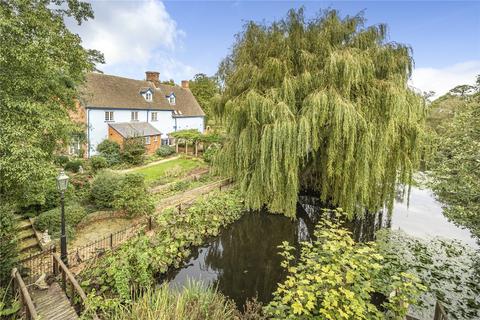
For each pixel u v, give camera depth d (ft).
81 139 33.86
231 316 14.65
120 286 17.83
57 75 21.20
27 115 17.88
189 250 26.78
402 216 38.06
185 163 65.98
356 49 28.63
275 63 30.35
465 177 22.24
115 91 71.51
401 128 29.66
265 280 23.94
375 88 27.84
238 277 24.45
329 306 10.36
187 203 36.06
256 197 34.12
